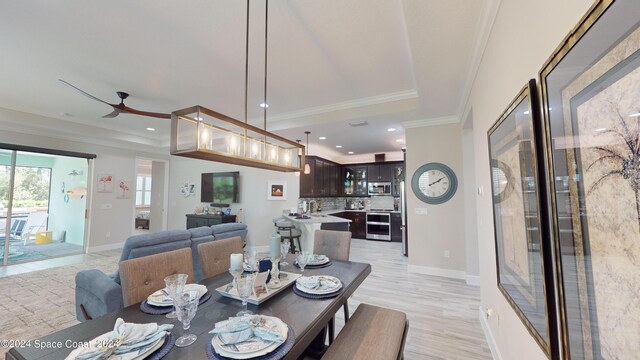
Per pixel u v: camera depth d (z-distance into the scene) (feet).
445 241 13.58
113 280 7.54
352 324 5.62
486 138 6.77
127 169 21.06
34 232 19.60
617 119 2.05
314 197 22.89
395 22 7.20
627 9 1.92
